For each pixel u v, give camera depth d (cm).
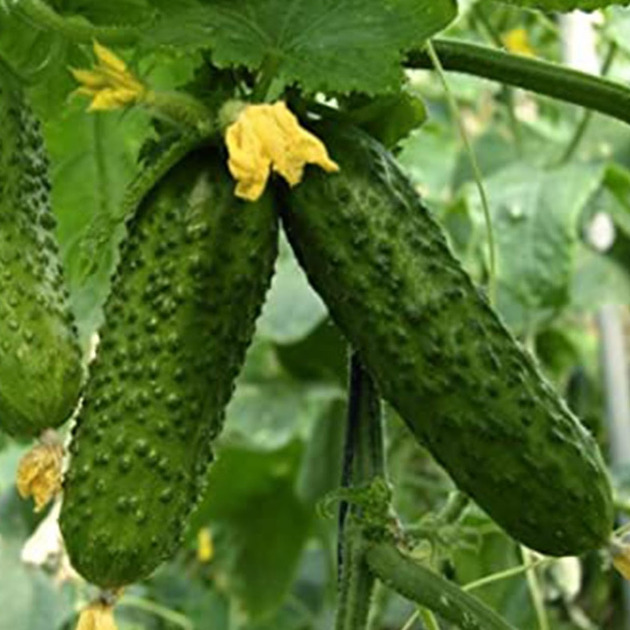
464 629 63
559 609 127
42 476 63
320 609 160
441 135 122
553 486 62
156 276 63
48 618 112
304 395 130
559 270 104
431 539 74
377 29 64
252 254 64
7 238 65
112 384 62
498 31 117
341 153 65
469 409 62
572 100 69
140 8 70
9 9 67
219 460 134
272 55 64
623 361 121
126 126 79
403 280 63
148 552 61
